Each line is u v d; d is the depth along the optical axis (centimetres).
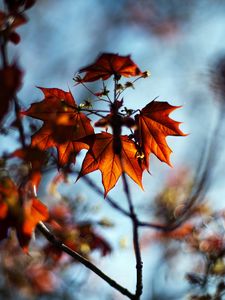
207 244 153
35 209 100
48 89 105
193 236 156
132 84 107
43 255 170
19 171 100
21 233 99
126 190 127
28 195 100
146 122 109
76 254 113
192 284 145
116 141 107
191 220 158
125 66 106
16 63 86
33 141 104
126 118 106
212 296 141
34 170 97
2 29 96
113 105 107
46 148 105
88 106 106
